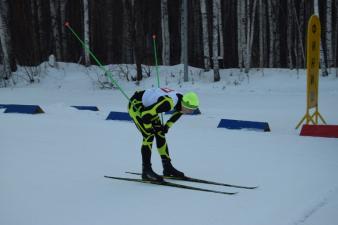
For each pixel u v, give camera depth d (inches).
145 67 1212.5
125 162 361.4
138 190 286.8
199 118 592.7
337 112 617.0
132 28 1162.0
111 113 593.9
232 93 901.2
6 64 1143.6
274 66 1379.2
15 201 266.5
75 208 253.3
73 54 1470.2
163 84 1041.5
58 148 413.4
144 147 302.0
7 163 358.3
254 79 1039.0
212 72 1149.1
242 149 399.5
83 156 381.7
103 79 1130.7
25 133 489.1
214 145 418.6
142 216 238.1
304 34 1411.2
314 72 494.3
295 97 808.3
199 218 232.7
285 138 447.8
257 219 228.5
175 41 1523.1
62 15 1360.7
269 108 673.0
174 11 1517.0
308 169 327.9
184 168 339.6
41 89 1042.7
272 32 1298.0
